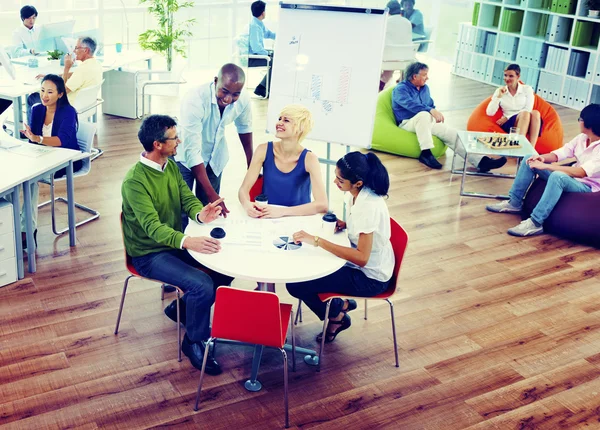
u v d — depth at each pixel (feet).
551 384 11.90
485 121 22.77
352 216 11.50
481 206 19.17
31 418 10.57
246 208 12.47
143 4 28.53
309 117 12.49
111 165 20.49
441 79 28.81
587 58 28.48
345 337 13.03
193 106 13.46
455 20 28.35
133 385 11.41
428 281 15.10
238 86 12.92
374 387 11.66
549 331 13.46
